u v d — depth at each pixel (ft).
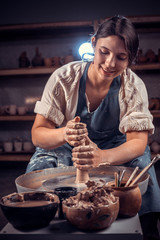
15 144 13.47
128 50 3.79
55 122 5.00
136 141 4.52
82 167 3.37
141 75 13.84
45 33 14.32
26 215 2.33
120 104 4.96
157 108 12.88
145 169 2.85
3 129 14.89
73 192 2.70
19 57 13.83
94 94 4.90
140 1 13.82
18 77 14.67
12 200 2.63
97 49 3.96
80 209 2.33
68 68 5.06
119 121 5.16
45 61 13.51
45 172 3.91
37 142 4.62
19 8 14.38
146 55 13.16
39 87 14.71
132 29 3.83
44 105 4.99
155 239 3.71
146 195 3.91
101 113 5.01
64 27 13.61
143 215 3.90
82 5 14.12
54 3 14.24
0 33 14.20
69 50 13.51
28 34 14.44
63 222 2.58
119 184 2.85
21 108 13.56
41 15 14.34
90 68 4.84
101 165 3.84
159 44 13.99
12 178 11.30
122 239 2.32
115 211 2.41
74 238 2.33
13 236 2.35
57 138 4.33
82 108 5.05
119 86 4.90
